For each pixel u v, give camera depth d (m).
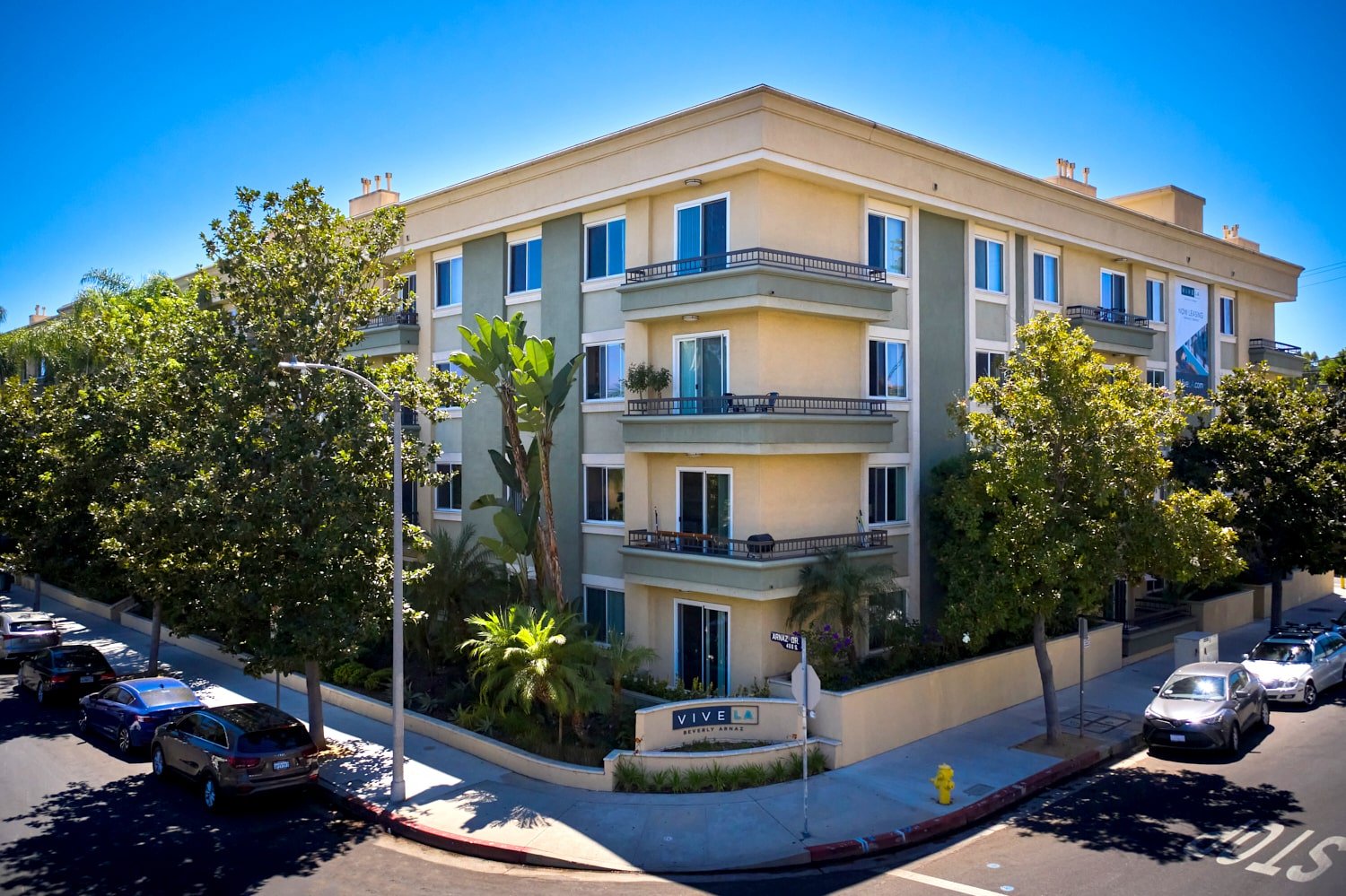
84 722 21.36
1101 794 16.83
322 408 18.36
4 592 43.69
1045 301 28.58
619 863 13.77
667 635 22.83
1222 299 37.44
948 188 24.69
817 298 21.41
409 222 29.53
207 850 14.49
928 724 19.98
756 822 15.16
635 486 23.31
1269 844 14.06
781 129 20.52
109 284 41.69
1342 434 26.42
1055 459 18.52
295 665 18.48
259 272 18.73
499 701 18.44
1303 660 23.34
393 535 17.70
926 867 13.70
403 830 15.25
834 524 22.69
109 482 25.53
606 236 24.42
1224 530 18.61
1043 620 19.52
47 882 13.23
